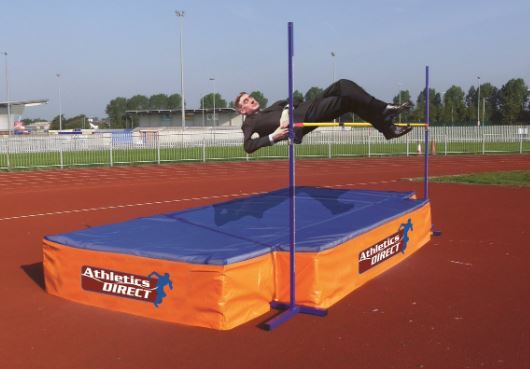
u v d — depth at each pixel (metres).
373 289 5.09
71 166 23.23
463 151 28.19
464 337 3.89
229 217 6.05
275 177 17.70
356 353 3.64
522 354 3.59
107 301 4.66
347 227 5.27
